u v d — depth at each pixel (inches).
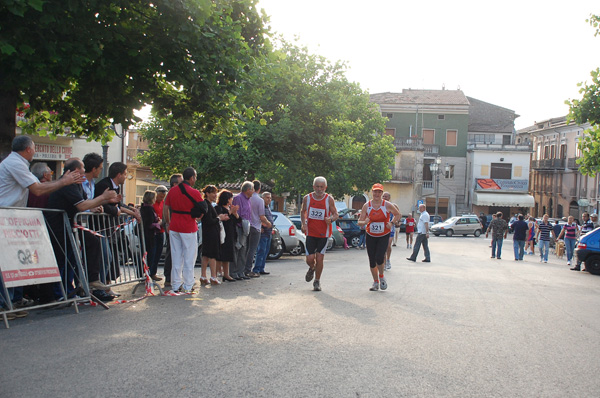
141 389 171.9
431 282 490.6
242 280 473.4
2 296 265.4
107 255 340.8
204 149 1005.8
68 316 288.4
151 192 435.8
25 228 278.7
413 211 2436.0
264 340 239.9
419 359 217.3
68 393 167.2
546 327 297.6
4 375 183.6
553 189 2613.2
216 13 365.4
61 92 407.5
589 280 630.5
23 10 275.6
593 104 713.6
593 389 188.9
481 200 2482.8
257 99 438.9
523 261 937.5
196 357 210.1
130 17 356.8
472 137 2780.5
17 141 287.3
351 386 180.1
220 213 452.1
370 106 1764.3
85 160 337.1
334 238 1077.1
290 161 1008.9
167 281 426.9
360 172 1680.6
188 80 372.5
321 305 335.6
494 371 205.6
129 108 386.3
